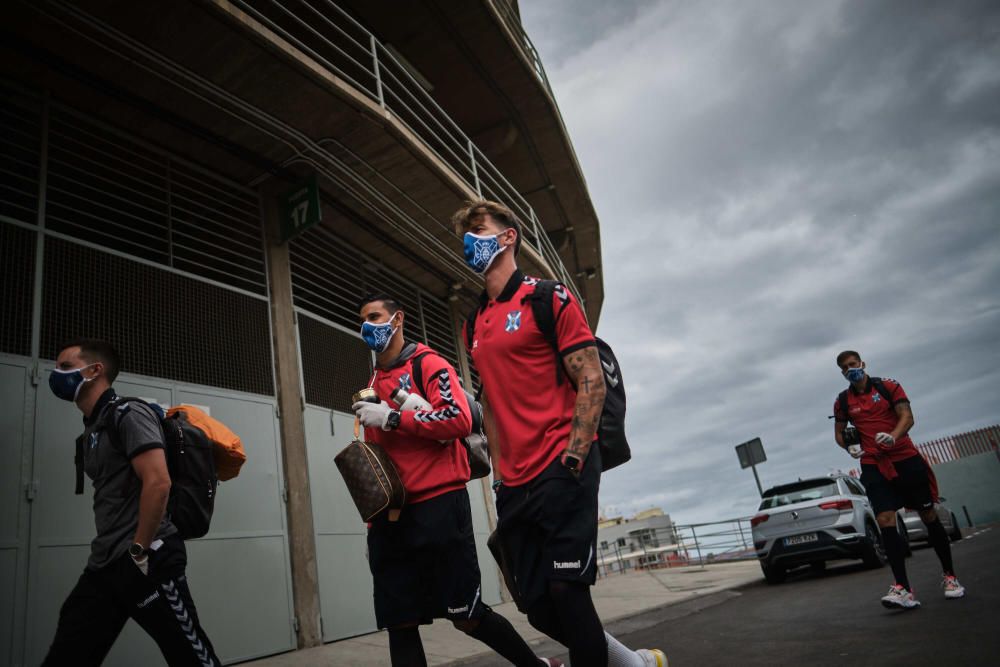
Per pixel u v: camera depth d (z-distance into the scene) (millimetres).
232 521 6488
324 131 7816
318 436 7902
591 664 2027
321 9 10406
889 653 3775
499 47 12266
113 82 6434
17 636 4723
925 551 12148
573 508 2125
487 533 11180
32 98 6152
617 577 14711
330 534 7551
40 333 5488
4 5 5426
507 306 2422
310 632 6809
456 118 13969
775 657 4156
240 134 7508
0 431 4996
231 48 6434
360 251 10266
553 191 16250
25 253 5594
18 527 4914
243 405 7059
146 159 6992
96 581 2818
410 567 3010
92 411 3152
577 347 2225
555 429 2232
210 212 7734
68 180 6121
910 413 5465
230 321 7270
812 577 10109
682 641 5398
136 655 5250
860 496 10062
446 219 9953
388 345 3250
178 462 3049
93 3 5637
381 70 11969
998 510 25078
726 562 15883
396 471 2965
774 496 10281
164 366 6410
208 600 6004
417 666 2881
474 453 3223
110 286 6125
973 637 3871
